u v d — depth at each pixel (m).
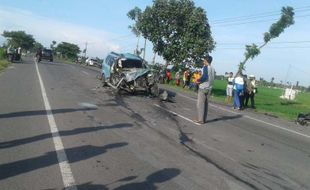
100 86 25.14
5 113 12.56
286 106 32.59
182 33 39.00
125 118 13.78
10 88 19.09
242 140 12.20
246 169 8.76
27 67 38.84
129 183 7.02
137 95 21.75
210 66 14.33
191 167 8.40
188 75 38.47
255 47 30.23
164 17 38.72
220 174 8.12
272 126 16.64
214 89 43.94
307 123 19.22
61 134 10.22
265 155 10.42
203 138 11.70
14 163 7.57
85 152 8.73
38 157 8.06
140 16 40.28
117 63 22.89
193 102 22.12
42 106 14.52
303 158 10.67
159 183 7.16
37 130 10.45
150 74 21.41
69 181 6.84
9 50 46.34
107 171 7.56
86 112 14.18
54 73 33.84
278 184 7.96
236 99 22.45
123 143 9.89
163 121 14.03
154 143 10.27
